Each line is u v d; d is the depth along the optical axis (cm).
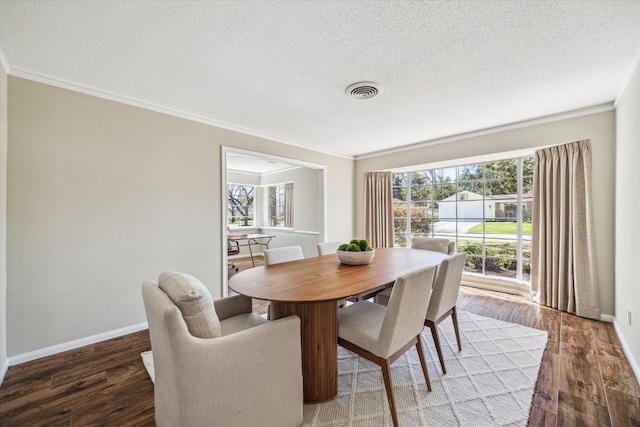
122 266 259
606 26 164
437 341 196
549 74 221
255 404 126
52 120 223
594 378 187
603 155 281
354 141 424
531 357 215
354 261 229
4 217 200
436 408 161
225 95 260
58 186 226
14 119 207
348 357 221
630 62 203
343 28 166
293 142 421
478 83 236
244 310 194
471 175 431
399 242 511
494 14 154
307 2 145
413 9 150
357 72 218
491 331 261
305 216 607
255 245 750
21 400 170
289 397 139
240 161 585
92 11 151
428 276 164
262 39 177
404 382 186
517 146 339
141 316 270
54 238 225
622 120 245
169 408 117
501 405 163
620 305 249
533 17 156
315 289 160
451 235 450
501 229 400
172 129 291
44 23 160
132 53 192
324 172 478
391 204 491
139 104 268
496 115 313
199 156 312
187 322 117
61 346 227
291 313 168
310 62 204
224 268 331
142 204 271
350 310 188
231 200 733
